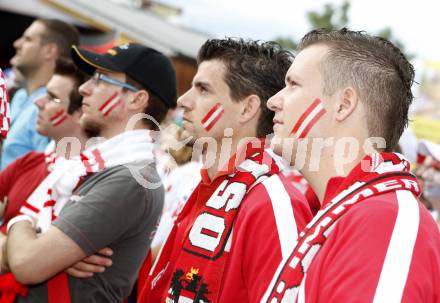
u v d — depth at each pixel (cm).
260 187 378
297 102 305
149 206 461
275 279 289
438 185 574
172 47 2009
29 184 571
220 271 370
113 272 452
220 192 394
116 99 489
